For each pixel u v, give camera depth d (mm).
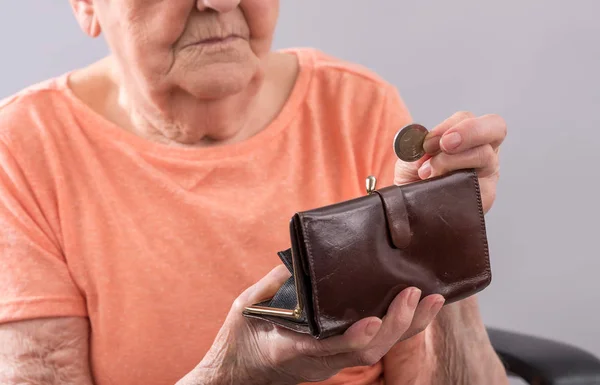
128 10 1353
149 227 1503
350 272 1032
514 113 2631
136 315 1477
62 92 1557
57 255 1477
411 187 1120
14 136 1503
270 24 1398
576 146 2654
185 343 1496
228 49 1371
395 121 1685
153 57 1380
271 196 1565
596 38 2559
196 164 1532
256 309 1127
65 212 1484
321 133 1642
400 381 1649
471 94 2615
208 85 1388
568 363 1585
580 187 2684
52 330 1443
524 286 2766
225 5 1312
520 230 2723
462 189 1163
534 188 2691
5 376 1408
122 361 1483
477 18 2551
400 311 1058
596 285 2742
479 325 1634
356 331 1025
